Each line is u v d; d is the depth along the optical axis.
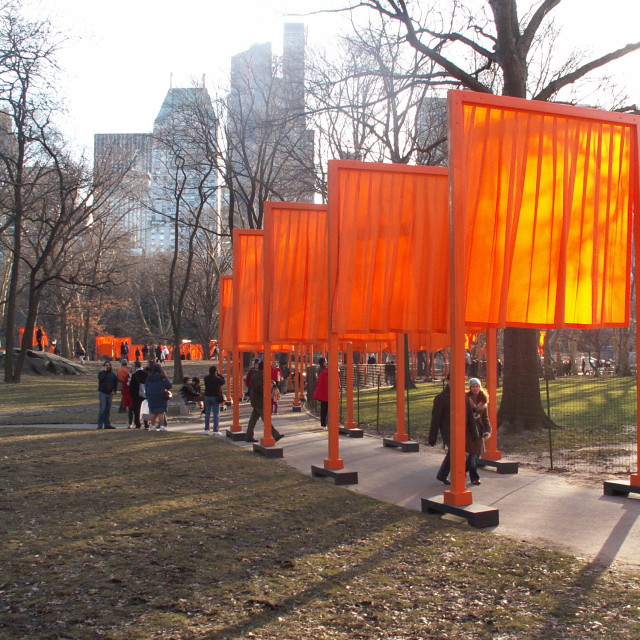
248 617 5.12
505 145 9.16
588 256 9.80
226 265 57.59
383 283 11.24
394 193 11.30
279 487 10.34
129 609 5.26
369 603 5.42
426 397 28.14
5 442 15.54
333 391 11.58
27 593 5.58
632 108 16.86
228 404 28.22
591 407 19.23
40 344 57.06
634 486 9.52
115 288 59.38
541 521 8.20
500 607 5.33
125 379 24.94
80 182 34.66
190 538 7.26
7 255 50.94
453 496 8.41
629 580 5.93
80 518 8.10
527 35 16.69
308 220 14.12
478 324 9.16
